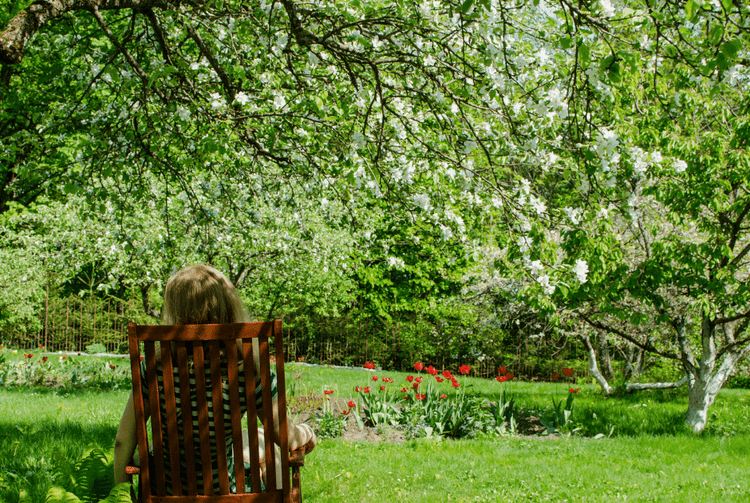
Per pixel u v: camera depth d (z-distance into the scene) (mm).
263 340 1938
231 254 10086
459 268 15891
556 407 7453
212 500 1947
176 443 1941
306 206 9227
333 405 8031
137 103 4691
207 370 2006
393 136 4383
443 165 4164
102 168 4758
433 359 16406
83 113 5195
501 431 7000
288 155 5211
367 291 16969
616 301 7246
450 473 4871
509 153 4039
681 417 7496
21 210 16266
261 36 3898
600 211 3824
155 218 9016
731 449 6086
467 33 3656
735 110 6391
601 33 3062
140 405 1934
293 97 4266
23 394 8523
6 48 2875
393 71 4359
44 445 4801
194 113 4523
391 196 4254
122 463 2031
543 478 4738
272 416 1979
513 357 14984
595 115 3812
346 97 4348
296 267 11289
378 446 6043
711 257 6066
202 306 2104
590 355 10398
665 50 3191
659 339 8070
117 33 5852
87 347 15578
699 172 5746
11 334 15914
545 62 3793
